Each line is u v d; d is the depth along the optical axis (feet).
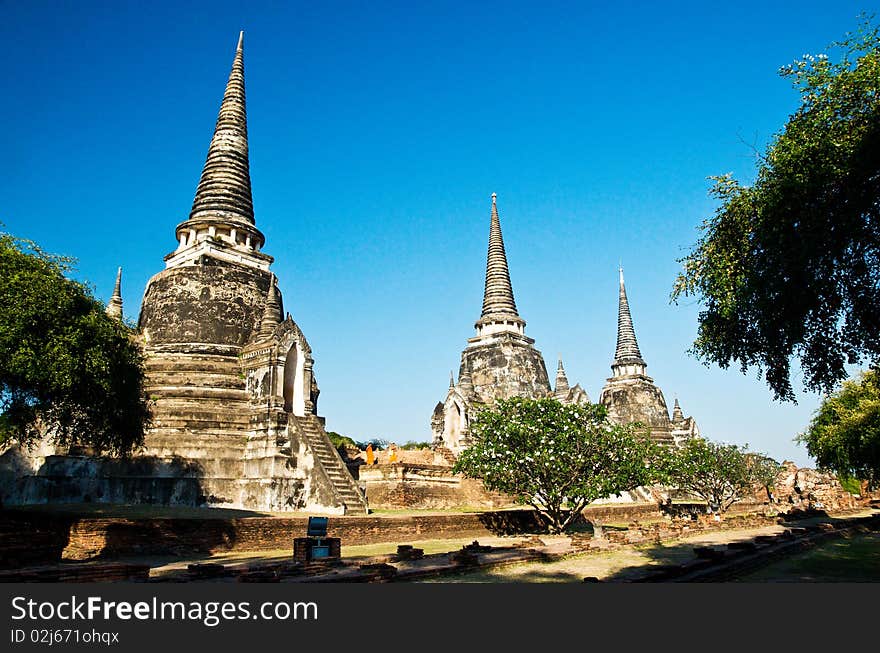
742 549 63.77
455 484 133.49
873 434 96.53
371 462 146.30
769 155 44.62
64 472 86.22
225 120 127.85
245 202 123.44
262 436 93.40
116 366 64.08
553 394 177.99
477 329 184.85
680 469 144.15
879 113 37.91
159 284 110.42
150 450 89.97
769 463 156.76
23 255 60.23
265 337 105.81
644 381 210.18
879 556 69.10
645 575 47.32
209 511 79.46
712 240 49.52
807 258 40.57
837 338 44.62
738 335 48.42
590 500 96.58
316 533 55.72
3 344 53.47
